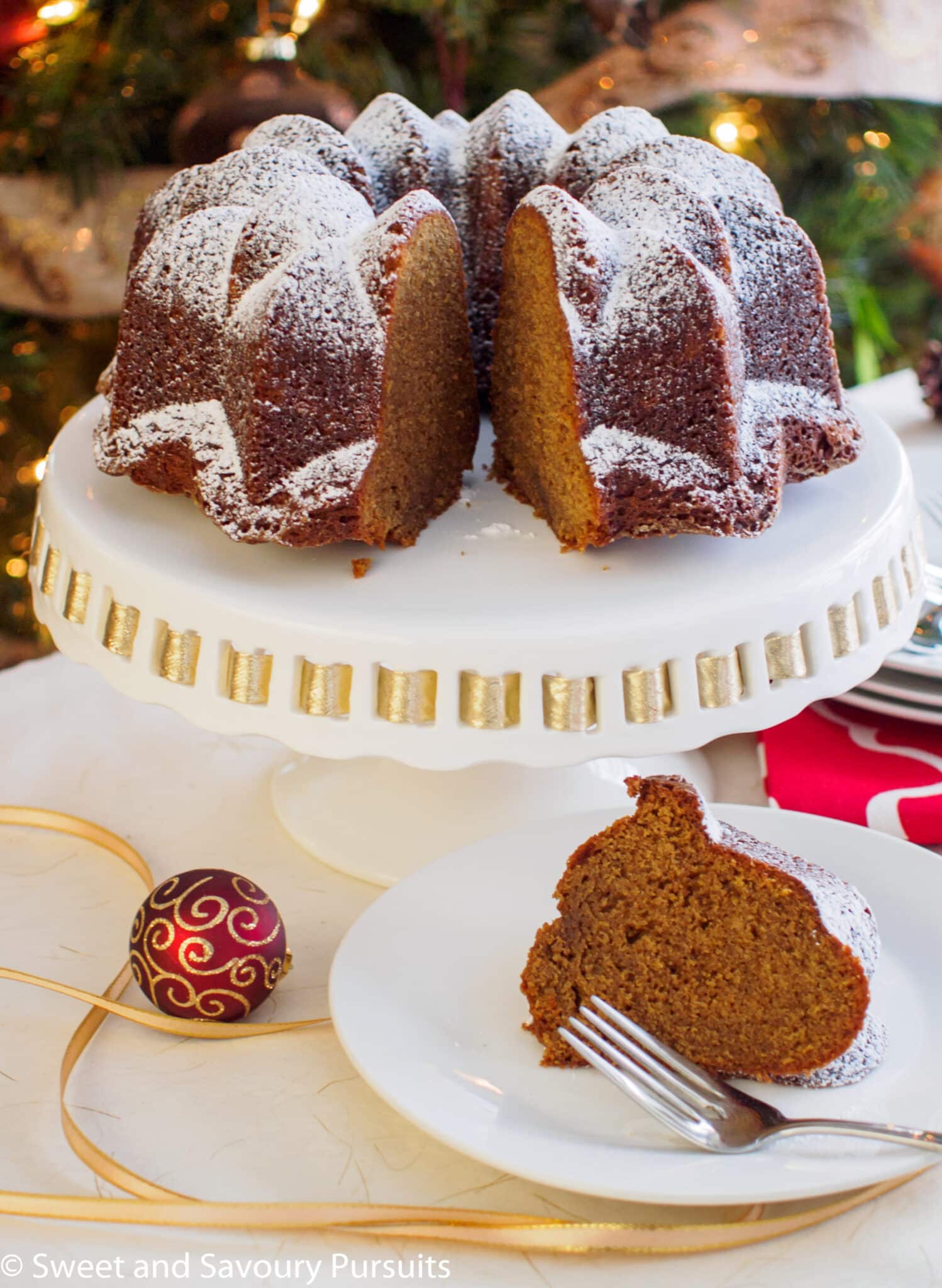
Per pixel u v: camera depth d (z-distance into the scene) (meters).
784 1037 0.60
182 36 1.16
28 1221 0.58
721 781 0.77
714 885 0.61
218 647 0.65
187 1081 0.62
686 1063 0.60
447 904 0.66
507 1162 0.56
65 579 0.70
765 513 0.68
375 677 0.64
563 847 0.68
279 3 1.13
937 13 1.12
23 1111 0.61
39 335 1.28
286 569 0.67
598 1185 0.55
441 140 0.79
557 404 0.68
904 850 0.67
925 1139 0.56
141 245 0.77
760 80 1.14
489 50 1.20
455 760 0.64
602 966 0.62
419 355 0.70
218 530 0.70
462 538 0.70
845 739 0.76
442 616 0.64
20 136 1.16
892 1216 0.58
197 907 0.64
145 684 0.67
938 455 0.98
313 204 0.71
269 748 0.82
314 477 0.67
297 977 0.67
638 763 0.77
